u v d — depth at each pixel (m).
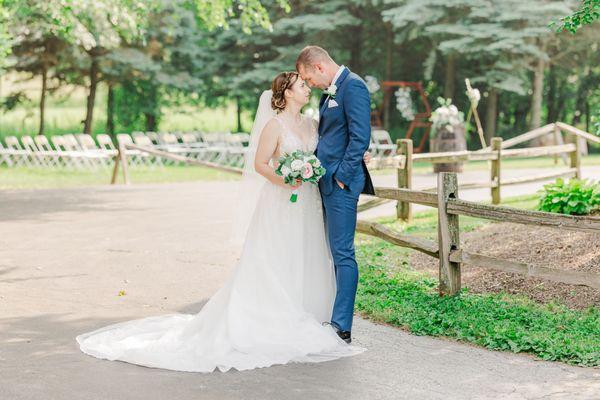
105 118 39.50
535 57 26.31
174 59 29.59
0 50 16.80
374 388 4.64
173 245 9.70
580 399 4.43
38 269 8.30
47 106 44.88
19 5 16.59
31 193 15.83
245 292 5.46
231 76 30.62
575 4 25.12
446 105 18.27
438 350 5.40
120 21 17.28
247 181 5.75
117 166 18.16
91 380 4.80
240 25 28.45
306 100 5.69
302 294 5.64
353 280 5.60
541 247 8.01
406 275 7.74
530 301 6.65
